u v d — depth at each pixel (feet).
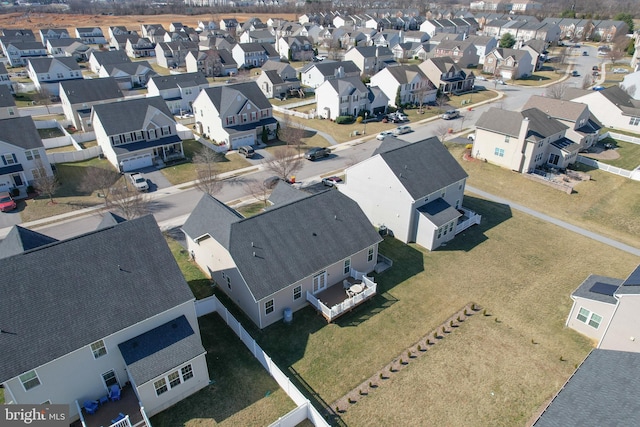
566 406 63.52
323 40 514.68
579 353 91.15
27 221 140.77
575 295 95.45
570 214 152.46
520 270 120.06
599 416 59.82
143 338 77.00
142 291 78.48
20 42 398.83
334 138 226.58
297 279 96.32
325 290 106.52
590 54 459.73
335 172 181.16
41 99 263.90
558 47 495.00
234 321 93.04
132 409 74.38
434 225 124.06
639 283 81.97
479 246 131.54
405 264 121.80
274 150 208.13
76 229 136.05
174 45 407.85
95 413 73.67
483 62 388.16
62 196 157.79
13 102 225.56
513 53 369.50
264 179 174.50
